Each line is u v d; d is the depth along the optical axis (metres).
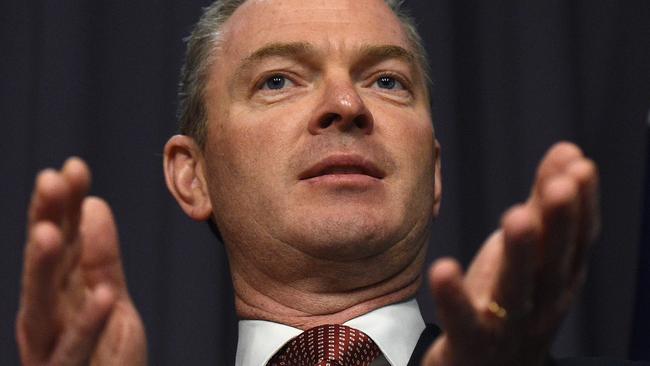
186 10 3.85
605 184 3.75
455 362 1.54
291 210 2.44
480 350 1.52
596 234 1.49
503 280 1.46
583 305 3.60
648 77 3.77
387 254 2.49
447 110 3.76
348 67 2.61
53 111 3.74
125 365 1.67
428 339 2.47
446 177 3.71
